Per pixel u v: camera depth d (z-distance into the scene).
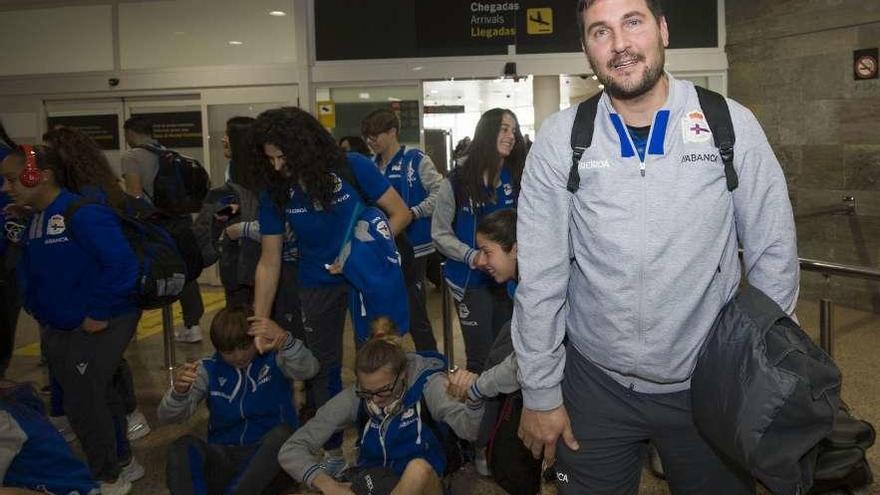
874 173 5.75
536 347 1.61
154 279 2.96
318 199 2.80
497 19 7.63
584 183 1.51
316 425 2.62
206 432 3.80
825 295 2.99
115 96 8.12
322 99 7.88
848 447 2.63
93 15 8.06
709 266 1.48
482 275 3.23
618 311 1.51
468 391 2.25
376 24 7.70
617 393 1.67
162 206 5.10
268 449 2.77
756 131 1.50
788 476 1.44
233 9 7.89
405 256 3.75
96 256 2.87
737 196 1.51
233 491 2.71
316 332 3.09
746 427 1.43
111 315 2.96
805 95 6.34
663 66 1.49
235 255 3.77
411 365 2.58
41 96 8.19
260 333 2.89
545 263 1.58
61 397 3.65
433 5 7.65
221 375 3.03
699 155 1.46
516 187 3.34
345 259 2.86
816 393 1.41
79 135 3.27
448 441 2.54
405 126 7.84
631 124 1.52
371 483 2.48
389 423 2.54
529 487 2.14
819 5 6.12
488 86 10.39
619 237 1.47
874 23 5.67
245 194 3.72
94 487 2.10
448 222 3.35
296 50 7.76
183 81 7.93
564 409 1.67
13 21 8.18
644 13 1.45
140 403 4.28
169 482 2.59
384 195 3.00
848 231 6.01
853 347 4.75
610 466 1.73
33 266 2.93
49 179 2.91
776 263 1.54
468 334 3.32
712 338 1.53
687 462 1.72
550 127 1.58
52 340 3.01
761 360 1.44
